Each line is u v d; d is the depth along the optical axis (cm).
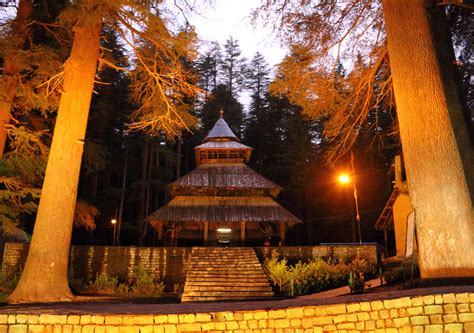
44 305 1069
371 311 623
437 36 1116
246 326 632
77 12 1295
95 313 661
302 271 1866
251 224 3116
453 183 866
